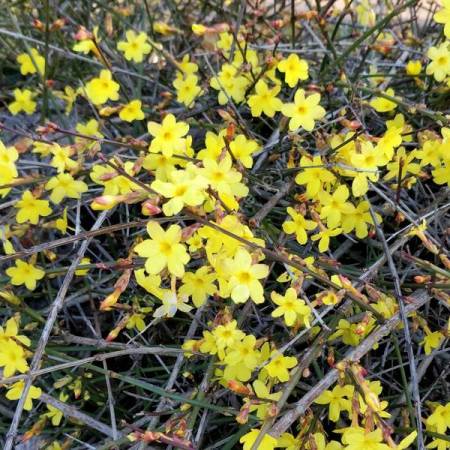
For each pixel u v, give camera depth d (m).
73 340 0.23
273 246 0.22
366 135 0.23
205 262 0.22
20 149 0.23
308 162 0.23
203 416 0.21
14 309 0.23
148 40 0.29
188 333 0.24
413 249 0.28
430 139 0.24
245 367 0.20
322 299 0.20
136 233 0.26
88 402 0.26
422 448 0.18
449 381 0.26
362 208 0.22
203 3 0.35
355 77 0.29
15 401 0.26
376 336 0.20
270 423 0.17
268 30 0.34
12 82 0.39
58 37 0.33
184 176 0.18
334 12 0.33
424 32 0.35
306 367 0.19
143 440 0.17
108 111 0.25
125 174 0.18
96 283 0.25
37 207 0.23
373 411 0.17
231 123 0.23
